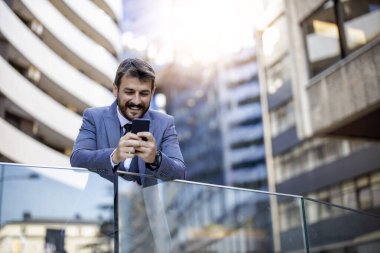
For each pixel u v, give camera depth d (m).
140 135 2.08
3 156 15.27
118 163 2.12
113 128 2.31
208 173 40.53
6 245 1.87
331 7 8.73
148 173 2.30
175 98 47.34
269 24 18.45
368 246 3.46
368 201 15.74
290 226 2.87
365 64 7.70
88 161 2.14
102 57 22.91
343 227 3.23
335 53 8.59
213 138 41.06
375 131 8.81
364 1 8.05
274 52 19.27
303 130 9.27
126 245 2.10
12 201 1.93
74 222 2.01
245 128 37.75
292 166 19.42
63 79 19.95
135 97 2.24
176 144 2.38
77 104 21.80
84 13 22.69
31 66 19.14
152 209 2.23
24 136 16.31
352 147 16.62
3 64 15.76
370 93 7.55
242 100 38.59
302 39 9.44
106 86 24.39
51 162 17.80
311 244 2.93
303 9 9.44
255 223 2.86
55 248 1.95
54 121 18.78
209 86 42.72
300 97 9.39
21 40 17.30
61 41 20.62
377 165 15.48
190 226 2.76
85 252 2.00
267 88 20.31
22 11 18.94
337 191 17.08
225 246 2.91
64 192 2.02
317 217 3.04
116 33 25.08
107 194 2.11
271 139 20.55
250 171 36.22
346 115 8.06
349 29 8.30
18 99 16.62
